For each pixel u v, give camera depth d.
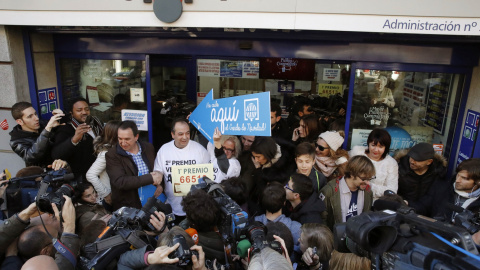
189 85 5.23
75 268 2.01
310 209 2.90
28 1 3.90
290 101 5.23
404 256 1.34
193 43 4.49
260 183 3.49
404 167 3.68
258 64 5.02
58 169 2.74
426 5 3.29
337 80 5.05
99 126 4.37
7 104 4.43
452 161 4.30
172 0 3.62
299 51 4.24
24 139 3.87
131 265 1.90
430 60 3.97
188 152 3.59
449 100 4.20
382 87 4.23
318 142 3.73
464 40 3.56
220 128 3.43
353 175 3.06
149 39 4.56
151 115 4.92
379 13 3.38
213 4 3.61
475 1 3.21
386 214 1.47
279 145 4.07
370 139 3.58
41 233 2.20
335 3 3.42
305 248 2.41
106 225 2.36
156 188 3.46
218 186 2.52
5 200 2.86
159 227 2.31
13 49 4.30
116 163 3.35
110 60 4.80
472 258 1.16
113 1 3.78
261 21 3.58
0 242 2.17
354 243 1.61
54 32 4.41
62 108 5.04
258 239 1.89
